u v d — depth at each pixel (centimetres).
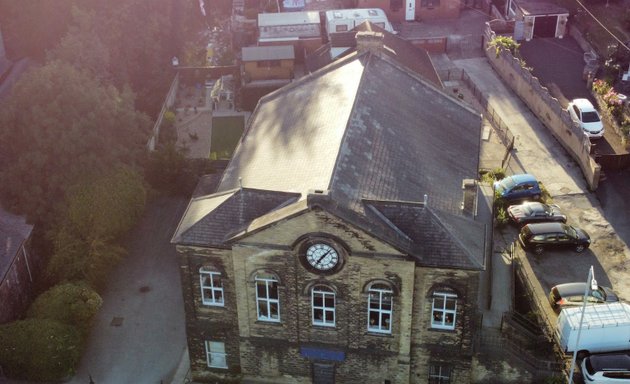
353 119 4703
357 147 4500
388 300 4244
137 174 5997
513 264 5425
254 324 4503
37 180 5575
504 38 8675
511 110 7931
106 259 5578
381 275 4134
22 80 5806
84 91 5753
